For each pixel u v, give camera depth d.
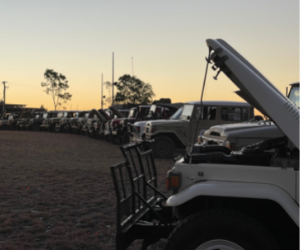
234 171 2.88
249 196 2.73
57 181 7.89
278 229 3.12
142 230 3.36
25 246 4.07
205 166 2.94
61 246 4.08
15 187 7.14
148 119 16.09
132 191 3.62
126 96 78.19
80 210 5.57
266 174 2.83
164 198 4.15
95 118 23.53
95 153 13.98
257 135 6.97
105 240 4.33
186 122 12.31
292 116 2.68
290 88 5.79
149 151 4.54
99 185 7.50
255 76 2.76
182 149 12.53
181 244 2.78
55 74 76.06
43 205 5.86
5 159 11.65
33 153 13.70
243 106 12.16
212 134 7.90
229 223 2.74
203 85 2.98
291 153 3.35
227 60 2.81
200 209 3.13
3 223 4.80
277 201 2.70
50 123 31.81
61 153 13.88
